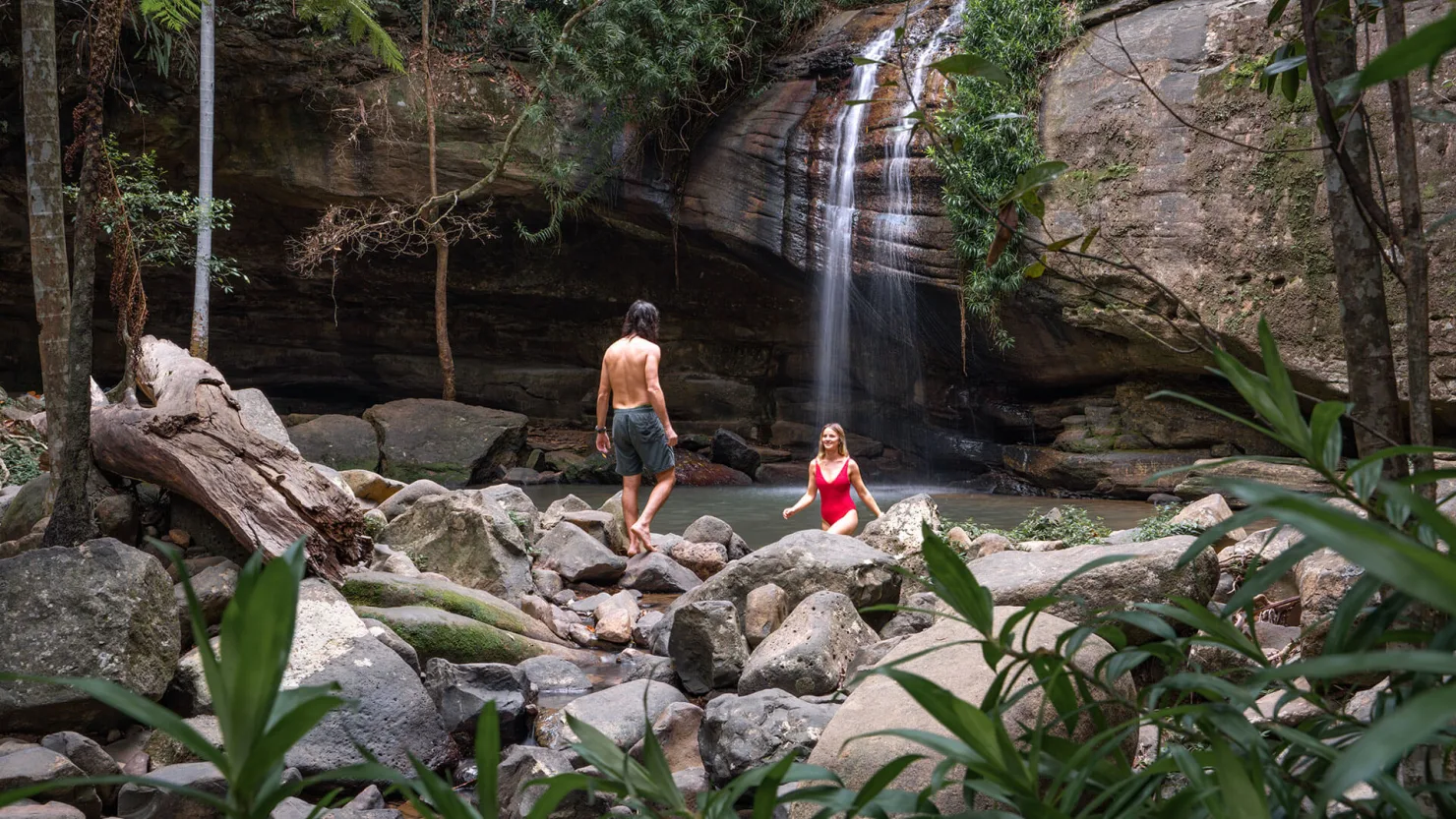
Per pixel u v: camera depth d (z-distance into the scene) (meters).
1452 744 1.12
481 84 17.50
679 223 17.75
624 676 5.73
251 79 17.08
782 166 16.50
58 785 0.92
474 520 7.13
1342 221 1.84
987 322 15.05
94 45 5.62
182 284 20.03
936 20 15.70
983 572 5.14
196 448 5.73
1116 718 2.99
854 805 1.14
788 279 17.66
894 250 15.14
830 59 16.62
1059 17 13.79
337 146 17.45
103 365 20.64
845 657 5.01
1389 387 1.81
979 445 16.92
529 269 20.52
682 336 20.98
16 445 11.44
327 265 20.09
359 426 16.44
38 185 6.52
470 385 21.02
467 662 5.64
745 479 17.36
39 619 4.24
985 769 1.08
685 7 16.50
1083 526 9.01
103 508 5.91
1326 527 0.69
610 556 7.91
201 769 3.77
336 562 5.69
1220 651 4.43
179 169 17.70
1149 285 12.75
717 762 4.05
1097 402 15.36
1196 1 13.02
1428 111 1.77
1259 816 0.95
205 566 5.60
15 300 19.41
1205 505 8.96
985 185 13.48
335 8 12.48
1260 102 12.05
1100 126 13.09
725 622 5.31
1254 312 12.14
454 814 1.03
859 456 18.20
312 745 4.30
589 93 16.70
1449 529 0.72
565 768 3.90
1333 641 1.09
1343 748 1.20
